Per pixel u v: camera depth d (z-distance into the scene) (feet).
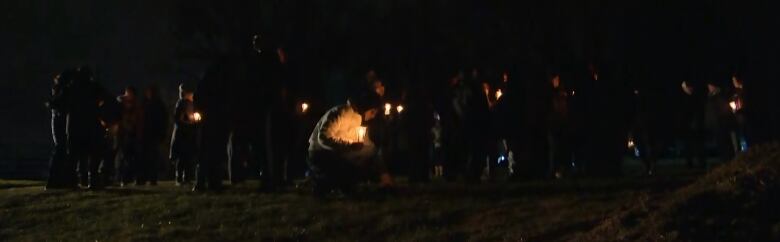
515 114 42.98
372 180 36.06
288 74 40.01
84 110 43.91
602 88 44.14
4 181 59.11
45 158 90.27
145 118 50.78
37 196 40.63
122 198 39.09
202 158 40.91
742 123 43.16
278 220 32.89
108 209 36.94
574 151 46.55
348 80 82.74
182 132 49.21
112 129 50.93
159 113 51.26
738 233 22.52
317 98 44.11
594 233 26.48
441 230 30.12
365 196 35.29
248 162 49.98
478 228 29.91
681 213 24.54
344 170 35.42
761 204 23.49
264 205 35.24
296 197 36.40
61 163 45.06
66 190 42.80
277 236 31.07
